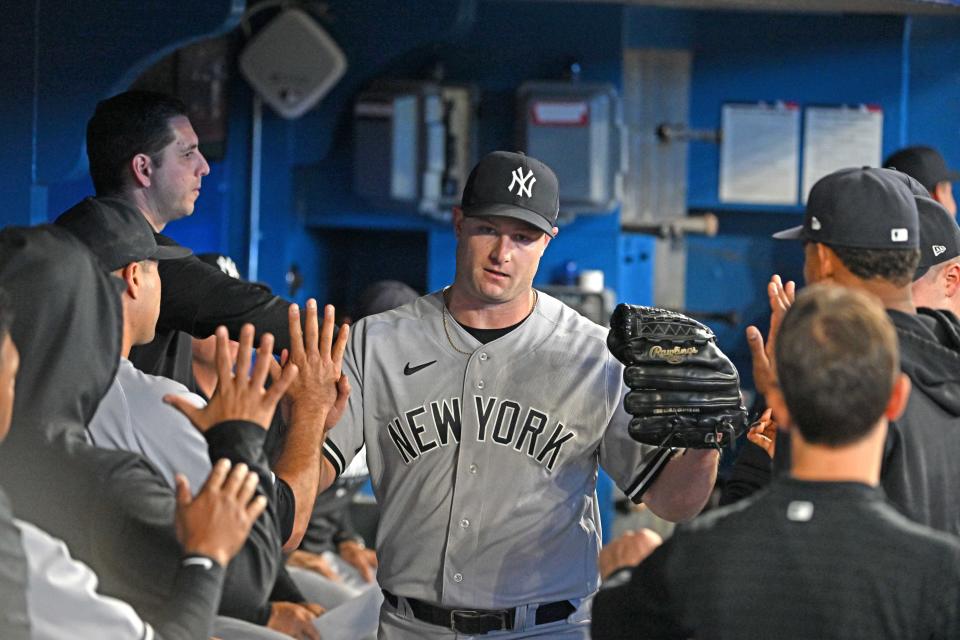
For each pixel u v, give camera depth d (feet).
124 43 26.68
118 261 16.22
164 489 14.69
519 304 17.67
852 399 11.63
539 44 34.96
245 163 34.96
